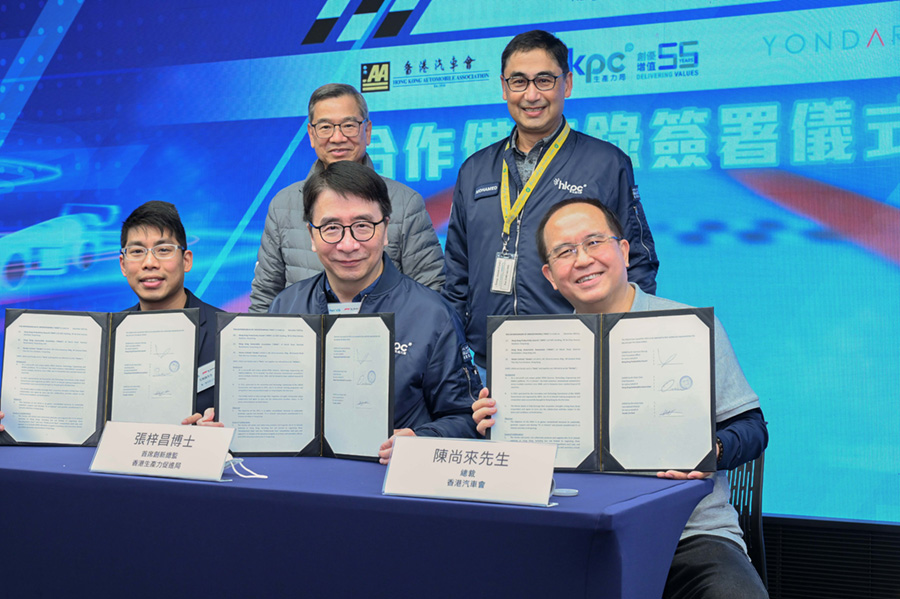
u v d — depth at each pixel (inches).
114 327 69.3
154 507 53.9
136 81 163.5
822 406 126.3
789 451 127.7
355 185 68.9
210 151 159.5
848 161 125.7
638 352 56.9
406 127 149.7
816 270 127.3
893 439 122.3
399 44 150.3
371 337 63.7
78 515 56.1
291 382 65.0
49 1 167.0
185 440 55.8
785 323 128.9
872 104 124.2
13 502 58.0
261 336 65.2
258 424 64.3
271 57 156.8
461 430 66.6
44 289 166.4
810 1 127.3
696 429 54.8
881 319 123.8
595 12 139.0
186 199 160.4
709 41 133.0
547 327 58.9
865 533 114.9
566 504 45.3
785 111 129.0
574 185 98.8
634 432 56.4
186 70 161.0
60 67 167.2
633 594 45.9
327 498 49.1
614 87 138.2
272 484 52.1
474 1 145.7
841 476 124.8
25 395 68.9
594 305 66.9
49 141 167.2
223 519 52.0
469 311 104.1
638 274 98.6
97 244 164.2
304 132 154.6
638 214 100.7
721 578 59.8
